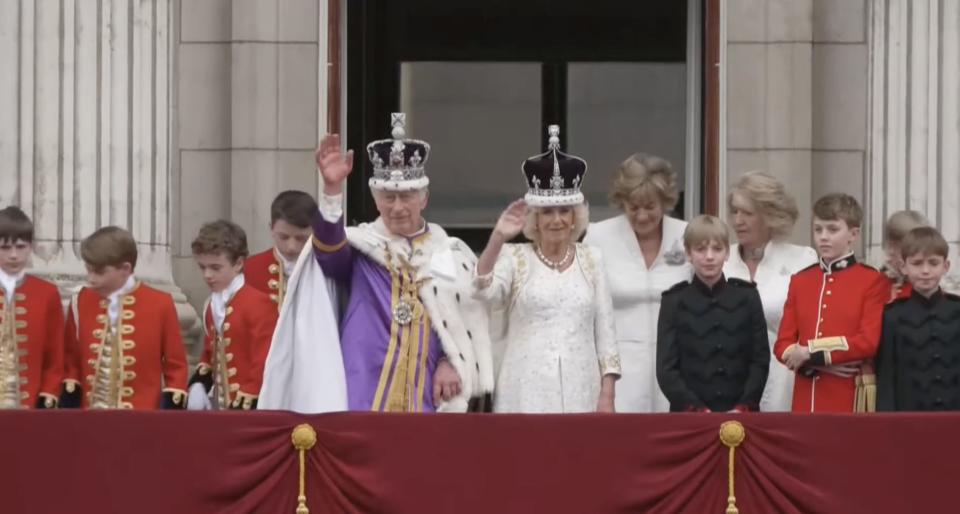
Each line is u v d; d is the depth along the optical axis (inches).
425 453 1557.6
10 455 1565.0
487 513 1553.9
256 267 1829.5
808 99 2139.5
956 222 2053.4
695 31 2249.0
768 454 1551.4
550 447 1556.3
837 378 1689.2
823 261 1723.7
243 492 1561.3
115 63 2033.7
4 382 1740.9
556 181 1684.3
